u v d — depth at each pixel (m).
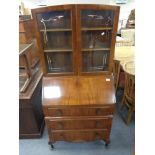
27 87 1.91
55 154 1.80
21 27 2.46
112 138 1.97
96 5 1.34
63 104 1.56
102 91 1.60
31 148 1.88
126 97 2.15
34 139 2.00
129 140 1.94
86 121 1.67
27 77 2.05
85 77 1.65
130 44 3.18
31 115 1.84
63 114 1.63
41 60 1.58
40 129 2.03
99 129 1.73
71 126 1.70
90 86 1.62
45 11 1.36
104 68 1.67
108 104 1.57
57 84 1.63
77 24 1.41
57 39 1.55
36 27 1.42
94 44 1.57
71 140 1.81
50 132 1.74
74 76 1.65
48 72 1.64
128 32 3.66
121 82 2.48
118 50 2.82
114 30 1.45
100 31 1.51
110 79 1.65
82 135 1.77
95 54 1.63
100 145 1.90
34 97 1.88
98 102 1.57
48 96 1.59
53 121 1.66
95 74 1.65
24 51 1.83
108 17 1.43
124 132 2.05
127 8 4.26
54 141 1.82
